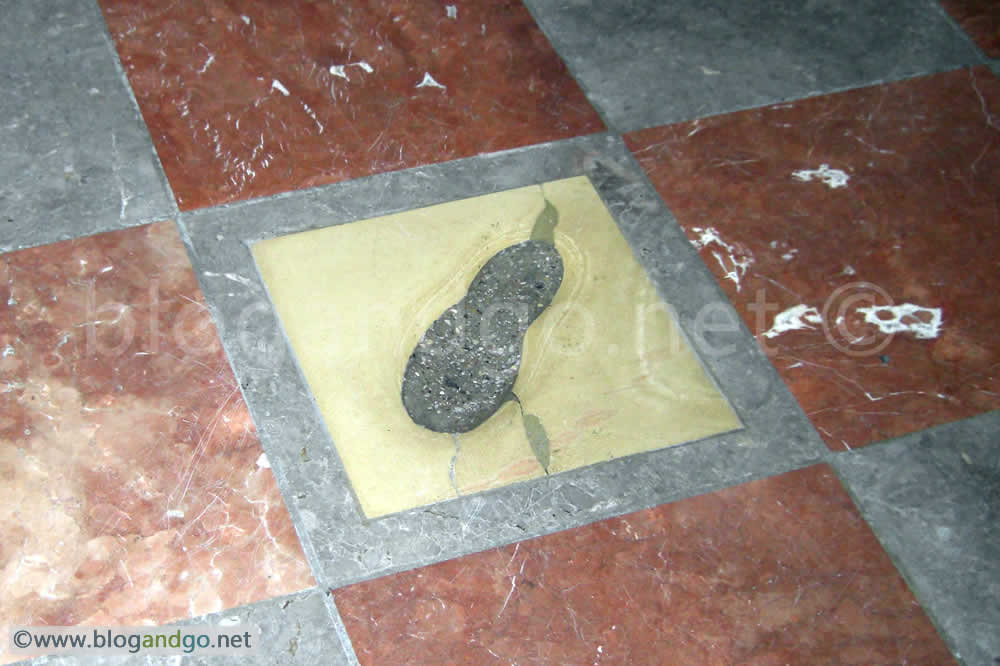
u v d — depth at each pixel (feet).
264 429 6.60
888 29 9.47
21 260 7.32
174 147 8.08
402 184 7.99
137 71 8.55
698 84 8.89
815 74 9.05
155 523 6.17
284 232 7.63
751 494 6.54
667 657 5.89
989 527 6.50
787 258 7.75
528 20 9.25
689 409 6.89
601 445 6.68
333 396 6.77
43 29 8.77
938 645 6.03
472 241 7.64
